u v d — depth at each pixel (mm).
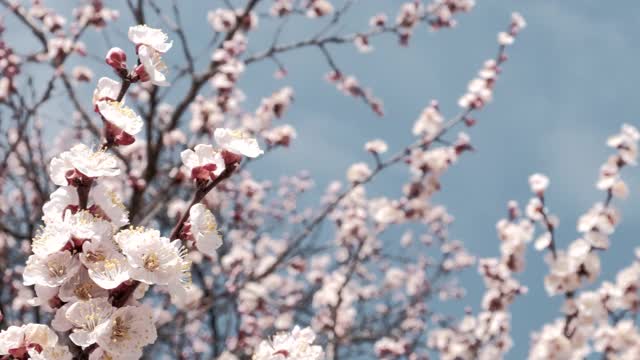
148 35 2273
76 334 1965
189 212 2182
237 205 8680
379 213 7473
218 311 7301
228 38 7871
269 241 9312
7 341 2014
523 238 6004
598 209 5250
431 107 7438
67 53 7410
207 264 7809
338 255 8609
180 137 7594
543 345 5461
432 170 7320
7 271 5812
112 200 2131
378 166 7102
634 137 5281
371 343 7398
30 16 7602
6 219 6281
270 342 2352
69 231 1997
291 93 8117
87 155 2098
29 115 5820
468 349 6957
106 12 8016
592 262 5172
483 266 6430
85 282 2033
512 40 7508
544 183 5344
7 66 6738
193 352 7766
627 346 5867
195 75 7219
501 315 6594
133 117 2176
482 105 7199
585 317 5461
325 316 7430
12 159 6777
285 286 9055
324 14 8328
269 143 7289
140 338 2045
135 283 2020
